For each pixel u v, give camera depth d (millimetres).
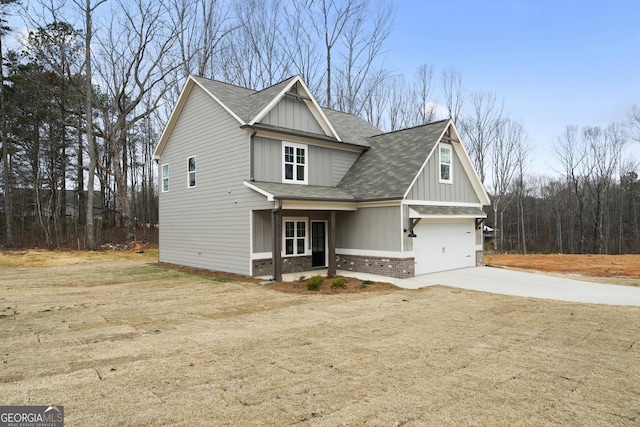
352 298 10039
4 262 18125
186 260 16891
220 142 14867
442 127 15555
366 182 15094
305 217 15039
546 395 4156
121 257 21125
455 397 4090
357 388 4312
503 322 7492
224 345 5930
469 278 13523
